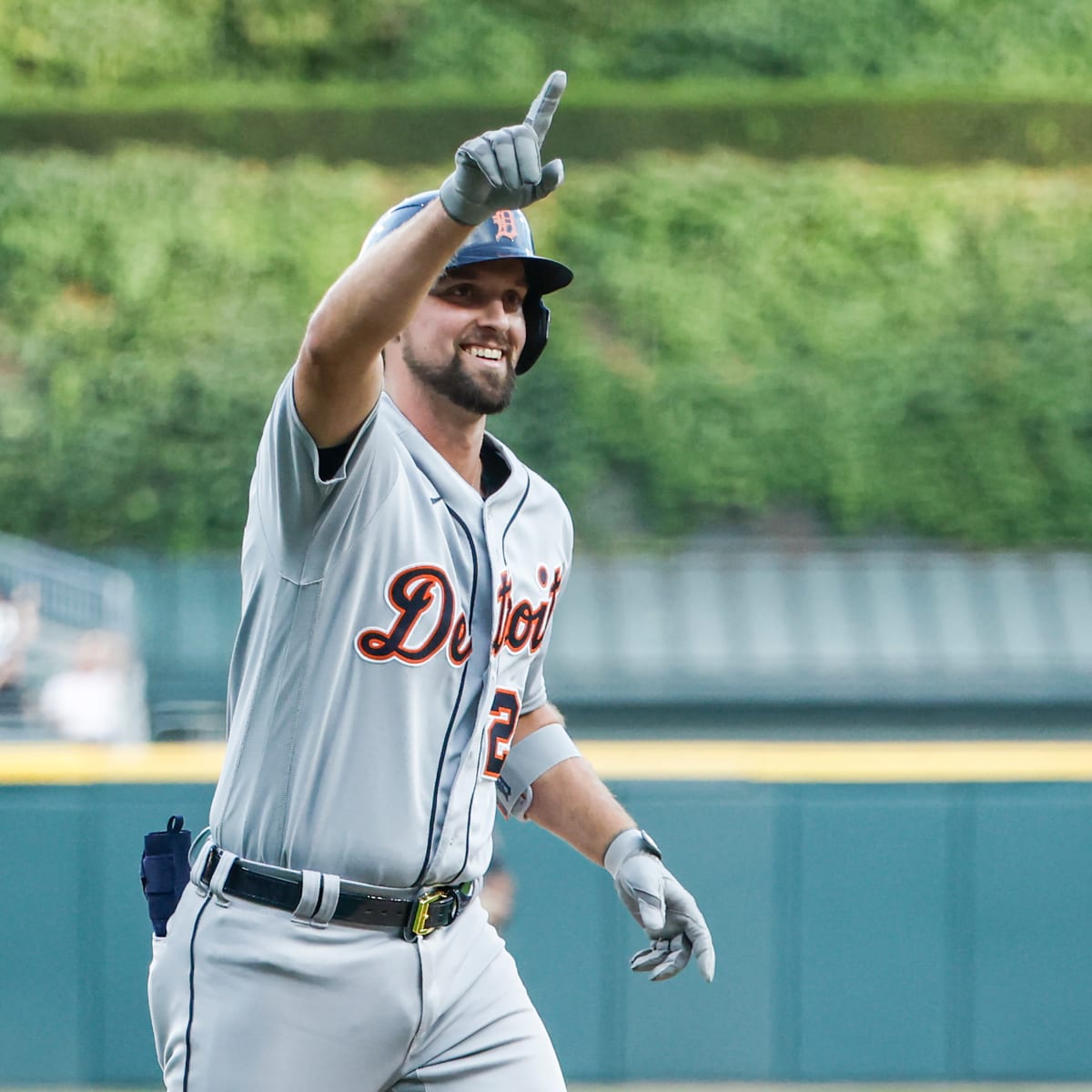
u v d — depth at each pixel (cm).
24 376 5606
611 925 2169
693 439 5734
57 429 5544
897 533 5784
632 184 5984
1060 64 6544
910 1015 2189
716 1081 2177
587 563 5544
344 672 830
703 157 6094
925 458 5794
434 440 891
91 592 5097
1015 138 6150
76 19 6353
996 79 6525
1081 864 2203
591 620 5400
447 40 6519
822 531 5775
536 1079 907
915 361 5853
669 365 5838
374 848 834
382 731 837
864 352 5859
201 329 5706
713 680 5288
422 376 873
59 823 2159
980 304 5912
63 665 4738
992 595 5556
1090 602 5569
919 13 6581
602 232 5959
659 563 5547
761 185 5997
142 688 4944
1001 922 2202
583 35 6581
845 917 2197
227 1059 838
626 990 2172
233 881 844
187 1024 852
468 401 873
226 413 5591
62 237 5756
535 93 6378
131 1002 2150
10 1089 2131
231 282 5772
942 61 6544
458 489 876
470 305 868
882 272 5938
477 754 881
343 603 824
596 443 5706
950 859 2203
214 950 845
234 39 6506
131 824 2162
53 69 6338
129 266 5741
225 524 5534
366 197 5916
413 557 839
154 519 5509
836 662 5341
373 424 782
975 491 5769
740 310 5900
